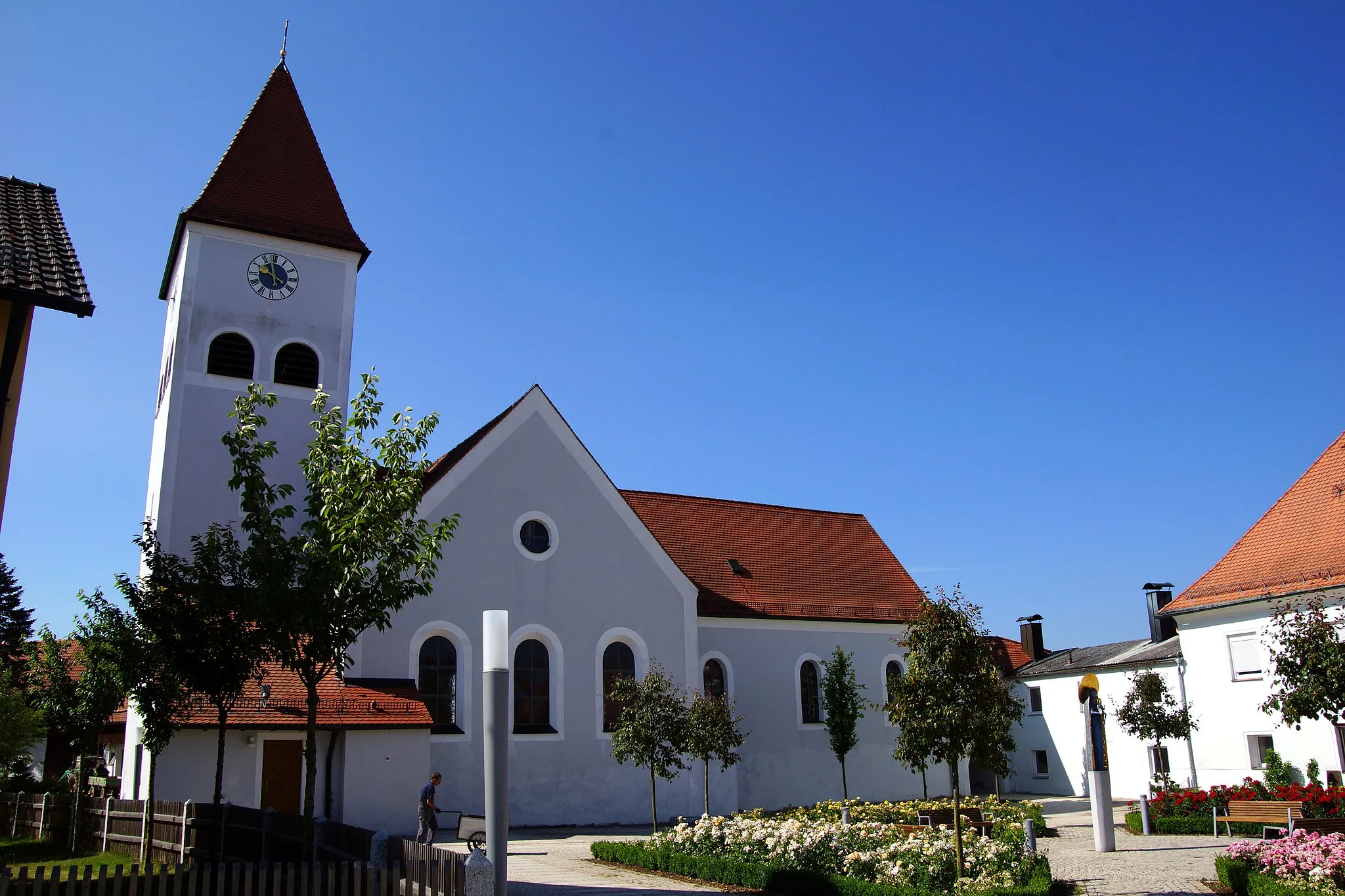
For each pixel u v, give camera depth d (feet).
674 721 87.81
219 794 63.31
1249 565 108.88
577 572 108.06
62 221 59.77
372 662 94.53
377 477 54.54
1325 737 97.81
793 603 132.67
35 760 150.30
